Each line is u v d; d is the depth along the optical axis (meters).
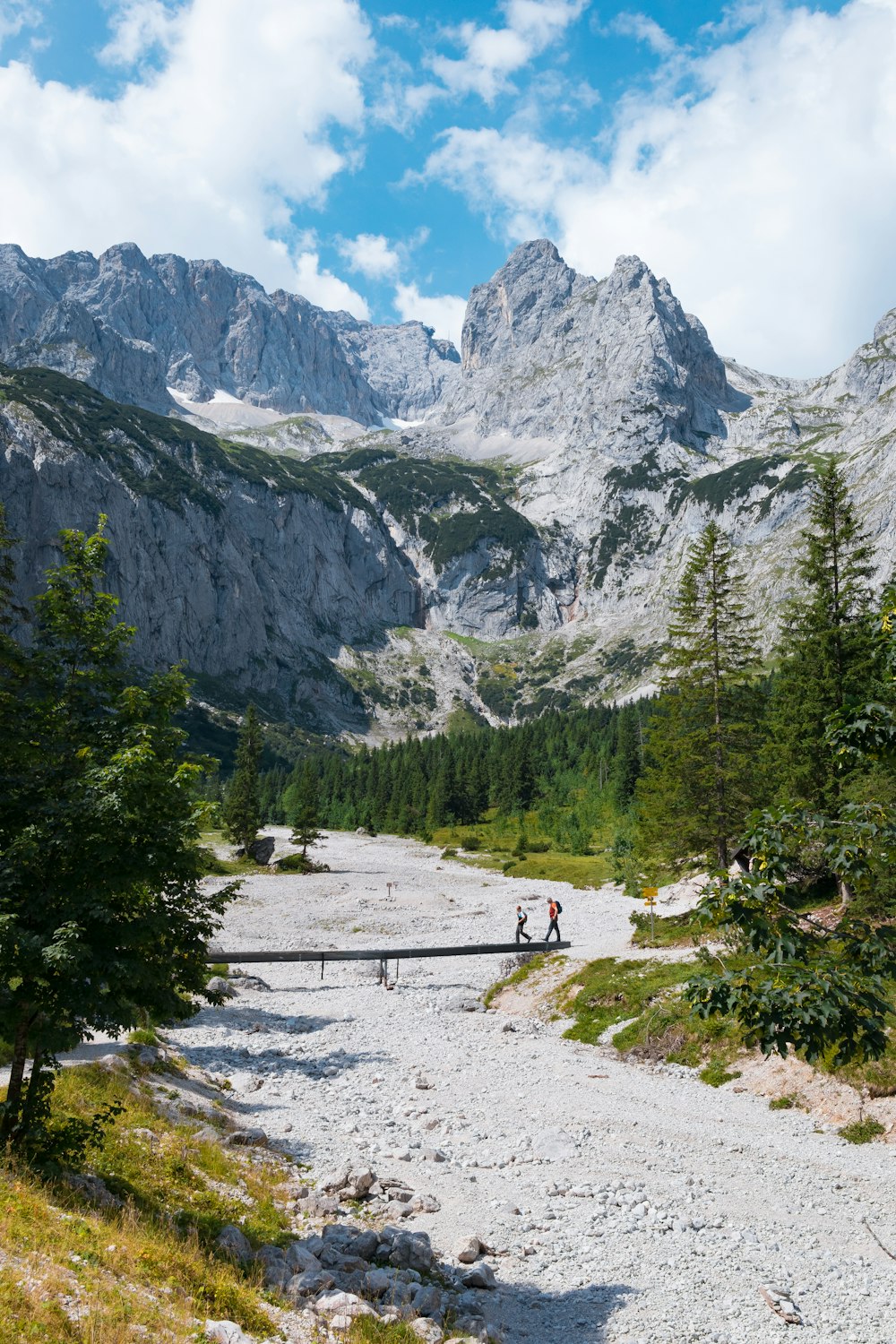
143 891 14.44
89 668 16.06
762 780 44.16
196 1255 12.81
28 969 13.13
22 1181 12.80
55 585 16.14
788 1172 21.06
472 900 74.88
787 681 42.16
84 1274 10.56
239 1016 36.62
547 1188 19.59
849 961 9.88
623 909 65.50
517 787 148.50
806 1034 9.25
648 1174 20.75
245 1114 23.44
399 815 160.75
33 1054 14.40
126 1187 14.96
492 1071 29.34
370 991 43.38
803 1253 16.94
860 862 9.95
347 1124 23.41
